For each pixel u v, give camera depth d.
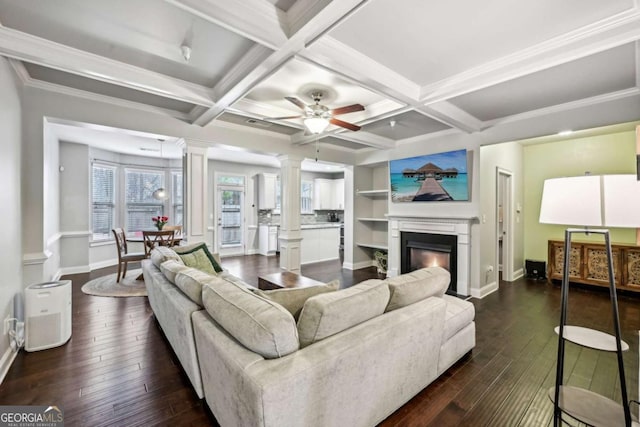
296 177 5.18
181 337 1.99
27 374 2.20
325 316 1.47
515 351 2.60
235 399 1.32
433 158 4.62
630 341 2.80
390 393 1.72
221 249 7.62
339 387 1.42
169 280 2.53
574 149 4.91
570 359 2.46
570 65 2.48
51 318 2.61
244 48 2.35
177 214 7.21
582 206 1.56
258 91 3.14
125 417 1.77
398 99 2.96
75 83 2.99
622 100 3.02
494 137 3.99
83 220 5.52
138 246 6.71
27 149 2.91
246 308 1.48
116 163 6.38
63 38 2.22
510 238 5.08
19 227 2.73
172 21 2.02
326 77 2.82
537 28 2.05
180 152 6.33
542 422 1.76
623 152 4.45
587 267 4.52
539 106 3.47
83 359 2.42
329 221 9.52
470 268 4.29
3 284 2.29
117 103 3.40
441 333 2.07
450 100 3.28
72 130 4.56
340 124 3.33
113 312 3.49
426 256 4.85
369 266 6.50
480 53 2.38
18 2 1.83
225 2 1.72
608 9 1.86
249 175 8.06
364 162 5.94
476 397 1.97
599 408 1.56
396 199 5.25
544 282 4.99
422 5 1.82
